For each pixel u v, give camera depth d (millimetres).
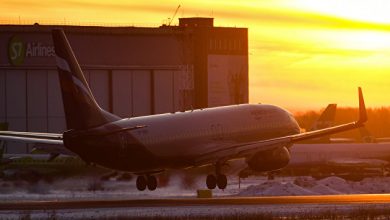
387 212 157000
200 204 175125
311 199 189000
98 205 172750
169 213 156875
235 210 161750
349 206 169000
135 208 166375
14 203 178125
